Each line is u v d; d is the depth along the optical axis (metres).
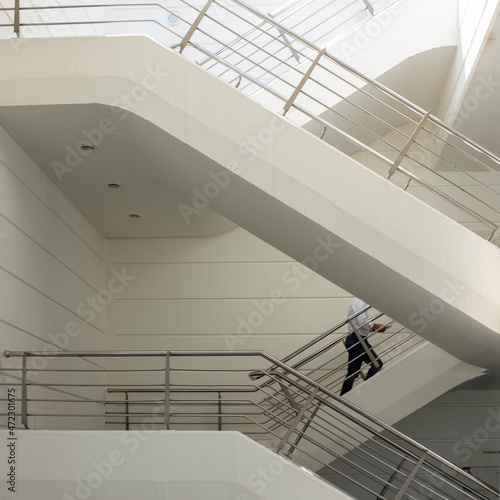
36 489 3.69
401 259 3.97
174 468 3.70
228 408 6.46
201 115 3.97
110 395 6.52
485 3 4.35
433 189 4.17
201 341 6.61
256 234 4.66
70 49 4.04
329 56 4.13
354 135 6.33
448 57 5.60
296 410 4.39
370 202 3.98
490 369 5.21
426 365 5.42
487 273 4.06
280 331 6.58
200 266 6.72
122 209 5.88
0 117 4.15
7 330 4.13
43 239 4.91
